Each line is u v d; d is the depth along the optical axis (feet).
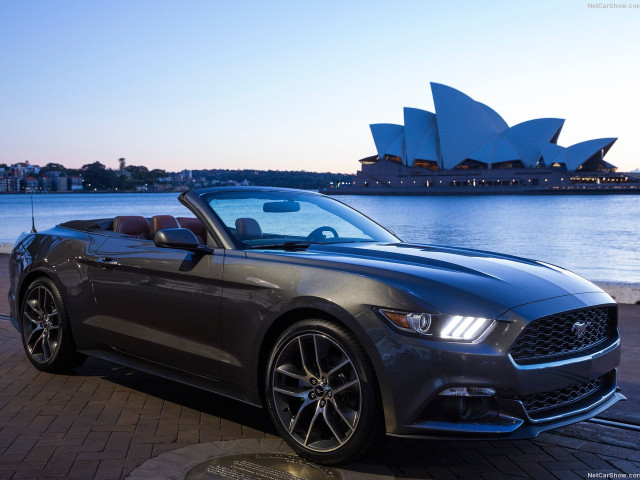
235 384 10.46
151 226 13.93
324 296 9.19
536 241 151.84
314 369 9.54
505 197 655.76
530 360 8.73
